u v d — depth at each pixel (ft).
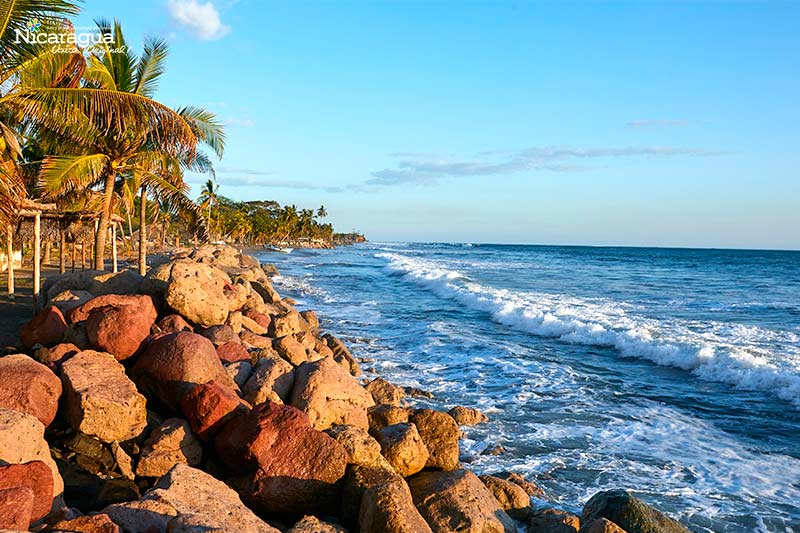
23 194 46.14
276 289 130.31
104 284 46.03
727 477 33.47
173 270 42.50
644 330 75.97
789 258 401.49
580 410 45.57
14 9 40.81
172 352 30.81
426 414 33.42
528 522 27.32
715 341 71.31
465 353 65.26
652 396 49.83
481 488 26.27
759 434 40.70
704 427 42.06
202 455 27.35
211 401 27.30
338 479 25.26
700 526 27.89
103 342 32.24
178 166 76.02
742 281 187.52
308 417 27.48
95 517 17.75
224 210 355.97
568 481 32.73
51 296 46.68
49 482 19.69
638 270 242.99
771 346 69.21
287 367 34.58
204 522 18.20
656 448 37.81
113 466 26.30
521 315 88.74
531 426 41.68
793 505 30.12
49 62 45.68
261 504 24.79
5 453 20.20
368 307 106.32
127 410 27.22
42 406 26.35
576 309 100.53
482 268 231.71
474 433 39.99
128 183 73.97
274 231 442.09
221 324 42.34
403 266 197.16
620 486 32.14
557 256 399.03
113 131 59.36
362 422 32.37
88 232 90.27
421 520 21.89
